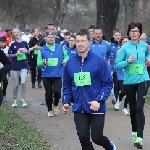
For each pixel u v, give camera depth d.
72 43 14.60
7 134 10.11
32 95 17.59
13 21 57.66
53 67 12.59
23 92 14.71
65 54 12.72
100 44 13.55
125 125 11.84
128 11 29.41
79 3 68.12
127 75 9.63
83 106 7.48
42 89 19.67
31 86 20.78
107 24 22.16
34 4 60.16
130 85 9.61
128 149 9.41
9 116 12.30
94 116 7.49
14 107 14.56
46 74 12.68
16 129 10.69
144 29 46.91
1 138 9.78
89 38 7.52
